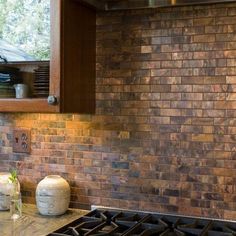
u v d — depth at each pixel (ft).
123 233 4.71
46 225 5.23
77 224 5.11
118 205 5.79
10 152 6.47
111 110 5.81
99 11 5.82
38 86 5.37
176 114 5.47
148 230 4.75
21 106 5.30
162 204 5.54
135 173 5.69
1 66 5.69
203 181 5.34
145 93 5.63
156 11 5.55
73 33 5.33
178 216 5.36
